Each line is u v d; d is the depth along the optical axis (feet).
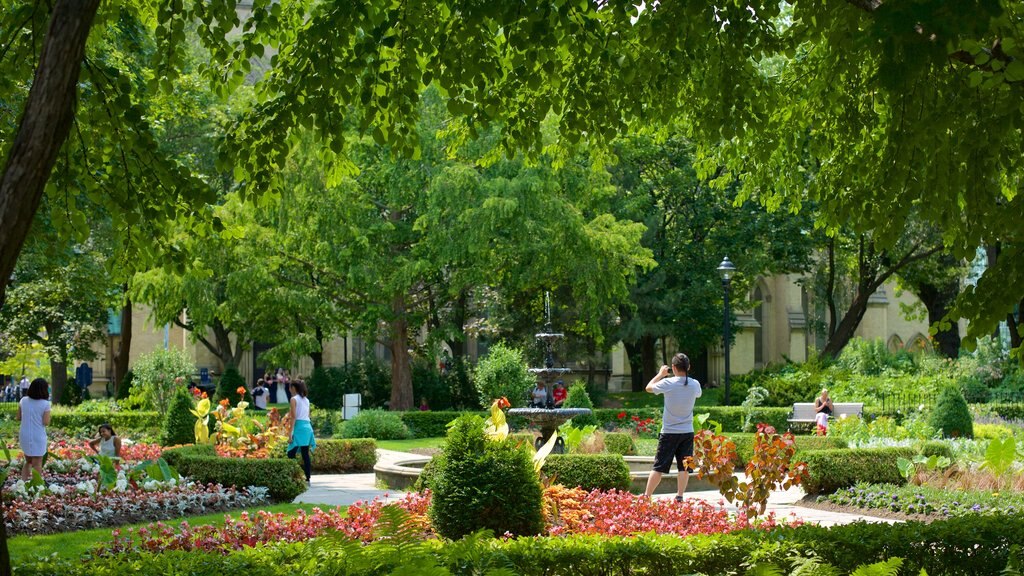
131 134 23.98
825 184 32.76
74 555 30.09
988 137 22.63
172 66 27.53
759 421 98.12
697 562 21.49
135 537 30.78
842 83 30.60
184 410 72.08
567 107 30.37
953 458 52.95
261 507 44.65
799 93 32.94
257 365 165.37
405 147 27.30
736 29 27.09
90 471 50.67
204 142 122.62
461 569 19.51
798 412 95.71
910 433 70.23
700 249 135.54
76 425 92.43
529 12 22.93
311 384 128.36
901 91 19.45
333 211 99.86
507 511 30.30
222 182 129.70
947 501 43.62
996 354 119.14
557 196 106.22
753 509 31.48
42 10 22.99
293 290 104.01
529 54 24.66
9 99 26.02
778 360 181.47
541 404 72.02
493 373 99.25
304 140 95.55
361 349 165.89
